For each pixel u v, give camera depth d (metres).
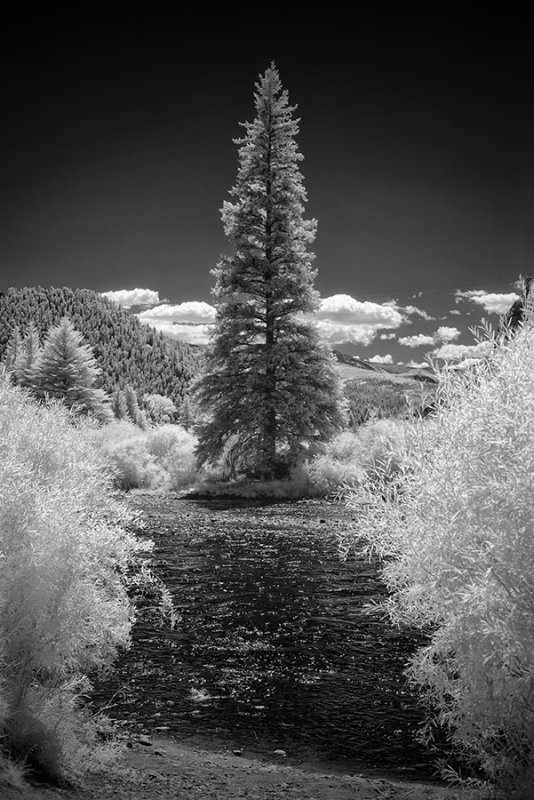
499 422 3.32
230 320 25.27
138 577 5.34
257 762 4.07
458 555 3.35
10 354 105.75
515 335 3.71
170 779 3.69
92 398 50.34
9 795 2.96
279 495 21.72
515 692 3.19
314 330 25.30
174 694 5.20
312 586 8.76
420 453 3.71
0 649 3.68
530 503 3.09
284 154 26.70
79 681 4.17
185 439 28.03
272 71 27.16
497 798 3.29
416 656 3.73
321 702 5.08
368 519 3.87
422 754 4.21
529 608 3.01
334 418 24.83
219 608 7.68
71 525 4.37
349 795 3.57
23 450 5.63
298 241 25.86
